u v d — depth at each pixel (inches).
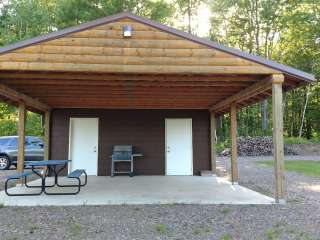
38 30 905.5
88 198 270.5
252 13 1079.0
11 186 353.1
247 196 281.6
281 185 250.4
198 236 166.1
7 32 920.9
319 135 1137.4
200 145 479.2
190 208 232.5
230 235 168.1
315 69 1080.8
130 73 248.7
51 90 328.8
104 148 470.3
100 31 243.9
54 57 237.8
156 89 324.8
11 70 238.2
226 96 368.2
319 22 1016.9
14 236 165.0
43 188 291.7
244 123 1165.1
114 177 443.8
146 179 417.7
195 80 274.8
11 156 546.6
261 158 796.0
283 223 192.5
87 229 178.7
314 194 300.0
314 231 176.4
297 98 1214.3
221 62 247.6
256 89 280.1
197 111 483.2
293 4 1015.6
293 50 1097.4
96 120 475.5
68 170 463.8
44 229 178.5
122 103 432.8
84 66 239.0
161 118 479.2
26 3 920.3
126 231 174.9
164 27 246.2
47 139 449.4
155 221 195.6
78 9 704.4
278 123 248.2
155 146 475.2
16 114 962.7
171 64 245.1
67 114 468.8
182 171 474.6
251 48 1096.8
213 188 332.5
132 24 246.7
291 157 805.9
